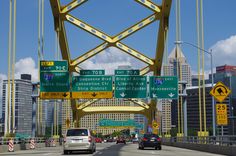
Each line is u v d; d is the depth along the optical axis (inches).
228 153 1080.8
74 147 1139.9
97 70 1975.9
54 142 2235.5
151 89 2007.9
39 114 2319.1
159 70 2417.6
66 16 1913.1
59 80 1872.5
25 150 1560.0
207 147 1307.8
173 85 2015.3
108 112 3550.7
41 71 1879.9
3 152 1354.6
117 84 2005.4
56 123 2632.9
